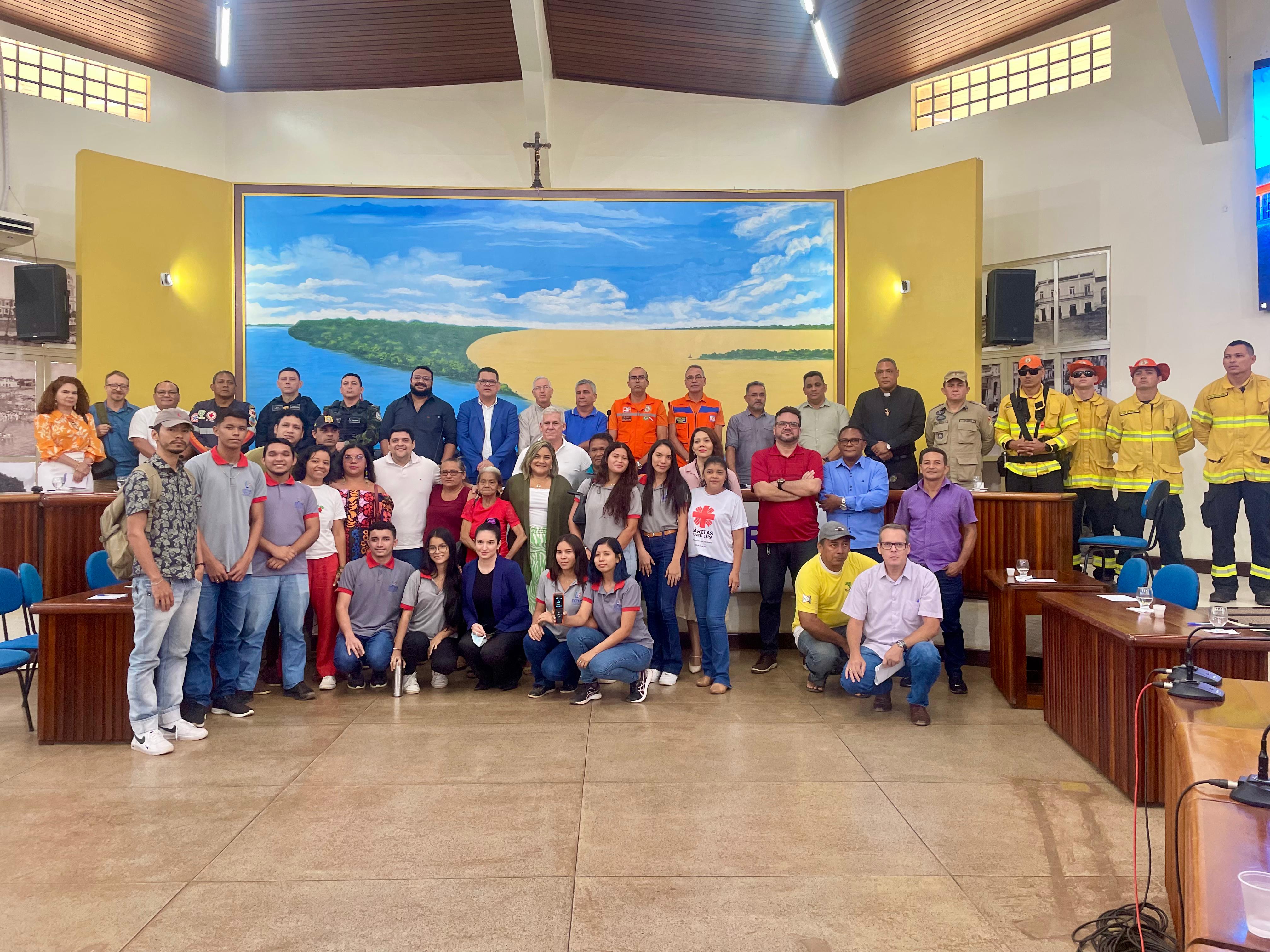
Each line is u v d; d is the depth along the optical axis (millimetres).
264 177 9367
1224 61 7309
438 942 2287
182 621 4086
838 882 2629
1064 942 2285
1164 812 3193
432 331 9133
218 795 3391
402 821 3117
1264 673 3207
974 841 2928
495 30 8500
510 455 6879
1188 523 7551
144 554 3799
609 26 8492
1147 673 3287
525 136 9438
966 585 6031
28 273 7773
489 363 9195
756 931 2344
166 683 4109
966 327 8148
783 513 5551
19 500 5430
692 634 5773
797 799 3322
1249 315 7184
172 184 8430
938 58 8805
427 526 5707
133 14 8031
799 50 8781
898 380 8602
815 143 9672
